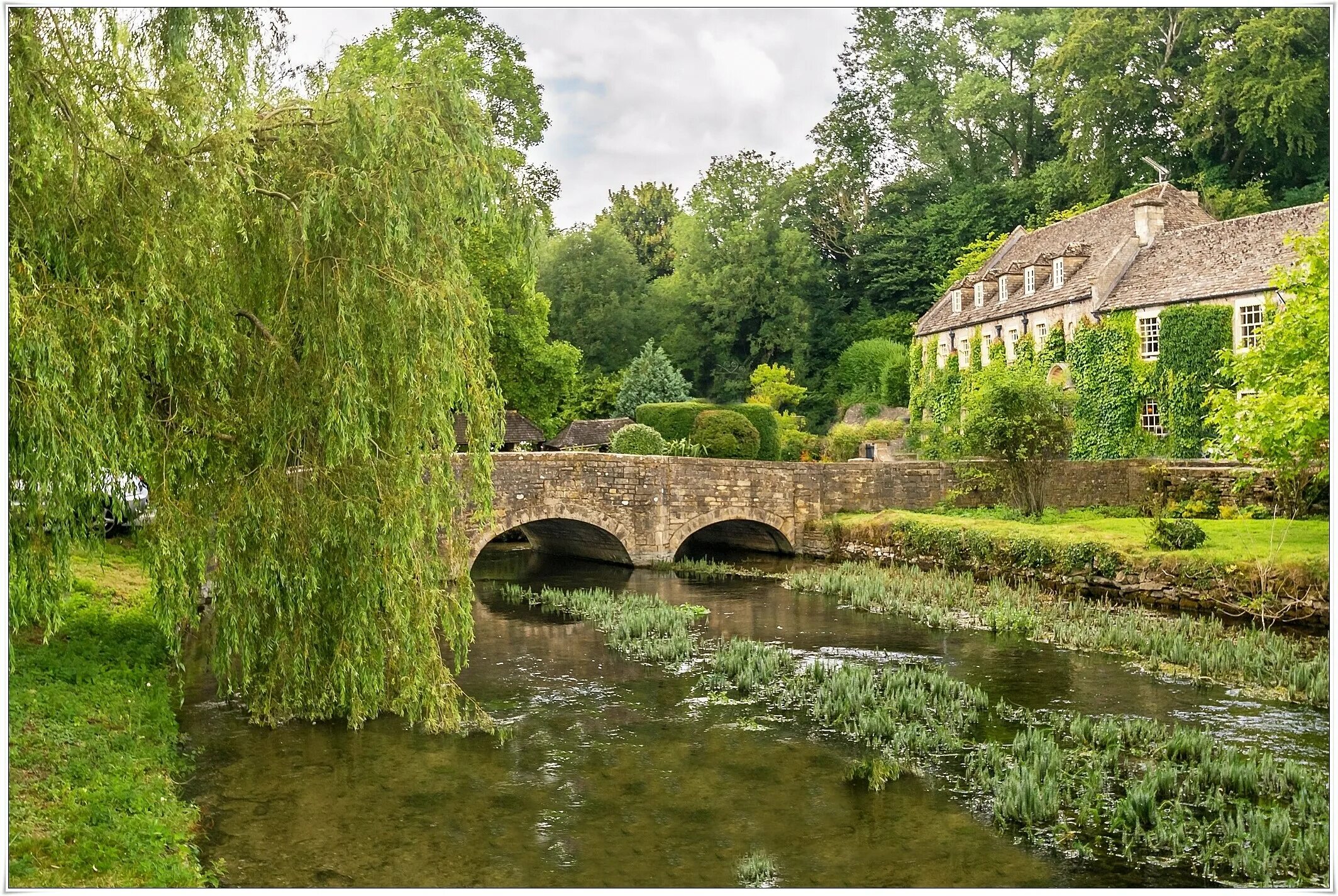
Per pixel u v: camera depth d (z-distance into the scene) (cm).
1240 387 2675
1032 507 2530
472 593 1120
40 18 767
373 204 940
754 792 950
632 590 2177
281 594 1008
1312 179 3859
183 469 930
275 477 965
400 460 985
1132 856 809
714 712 1214
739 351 5716
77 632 1295
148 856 730
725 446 3550
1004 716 1183
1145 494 2670
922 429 3619
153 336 848
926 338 4209
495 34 2923
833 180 5647
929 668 1422
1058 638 1606
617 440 3444
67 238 784
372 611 1006
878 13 5328
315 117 959
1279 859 794
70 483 727
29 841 707
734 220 5719
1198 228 3077
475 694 1298
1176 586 1823
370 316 952
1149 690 1296
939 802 926
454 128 1016
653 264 6719
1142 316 3014
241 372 967
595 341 5497
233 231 942
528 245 1079
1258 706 1220
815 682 1341
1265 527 2097
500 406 1087
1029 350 3434
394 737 1095
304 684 1062
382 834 847
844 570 2358
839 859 805
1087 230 3575
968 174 5344
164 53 866
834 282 5747
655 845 831
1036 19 4831
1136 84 4053
